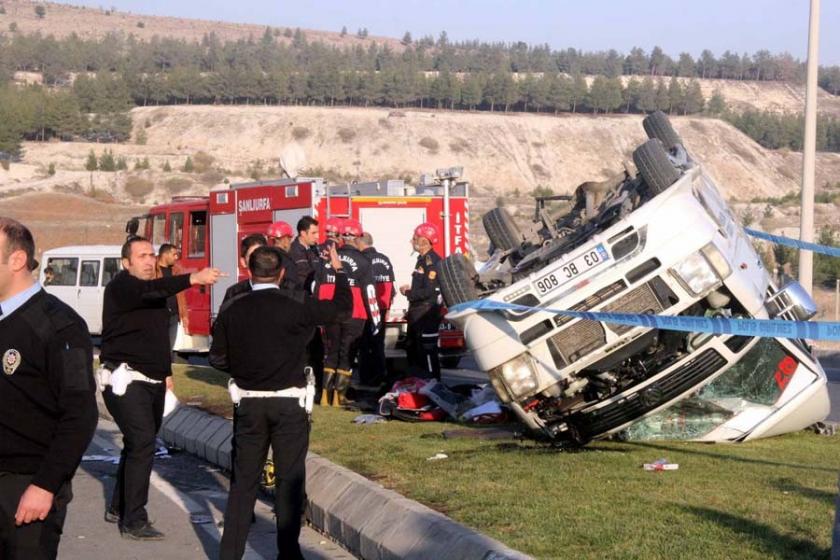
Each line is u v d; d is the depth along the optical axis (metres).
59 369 5.29
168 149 173.88
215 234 19.61
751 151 188.25
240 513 7.40
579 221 11.41
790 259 37.94
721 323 7.51
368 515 7.86
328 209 17.56
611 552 6.44
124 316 8.80
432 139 182.75
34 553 5.32
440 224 18.48
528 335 9.55
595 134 192.50
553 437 9.96
